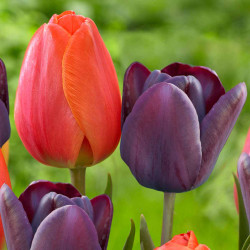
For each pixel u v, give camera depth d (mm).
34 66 514
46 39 513
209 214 1396
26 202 475
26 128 520
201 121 498
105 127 517
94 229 454
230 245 1246
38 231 453
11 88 1692
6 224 463
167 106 481
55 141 516
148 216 1254
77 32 509
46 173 1592
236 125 1692
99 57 516
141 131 489
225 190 1491
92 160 525
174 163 490
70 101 510
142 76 514
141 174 498
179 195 1340
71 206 450
